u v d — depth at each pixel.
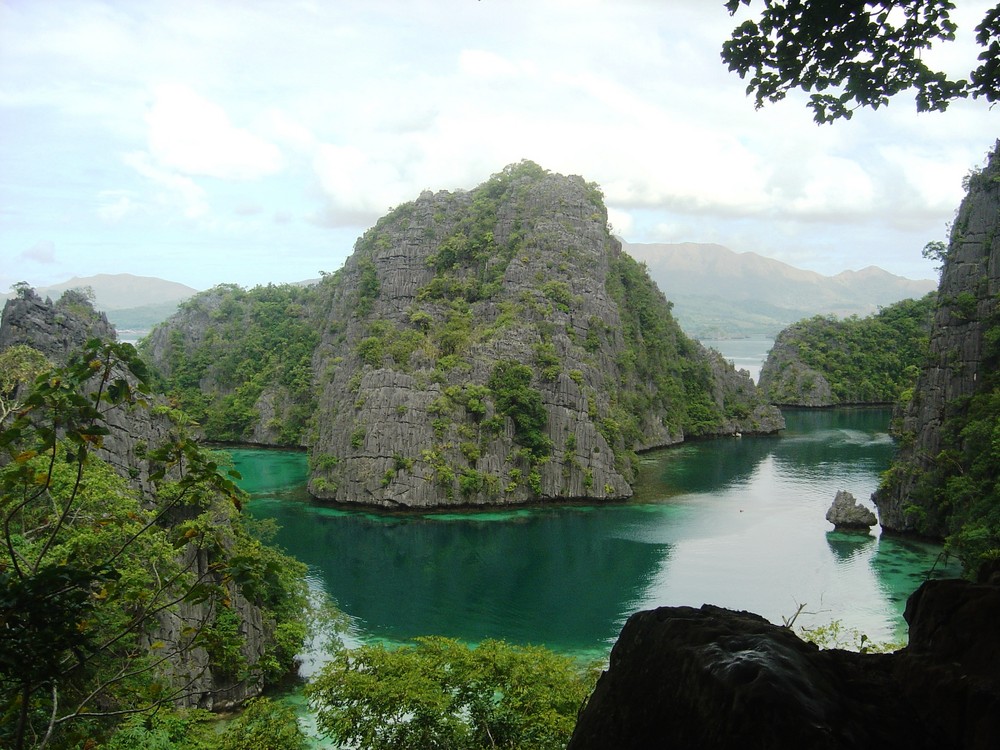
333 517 99.31
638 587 68.81
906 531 82.69
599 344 138.88
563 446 108.75
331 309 168.75
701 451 146.62
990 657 8.46
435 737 32.59
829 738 7.56
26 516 32.53
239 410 160.75
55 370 13.84
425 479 102.94
